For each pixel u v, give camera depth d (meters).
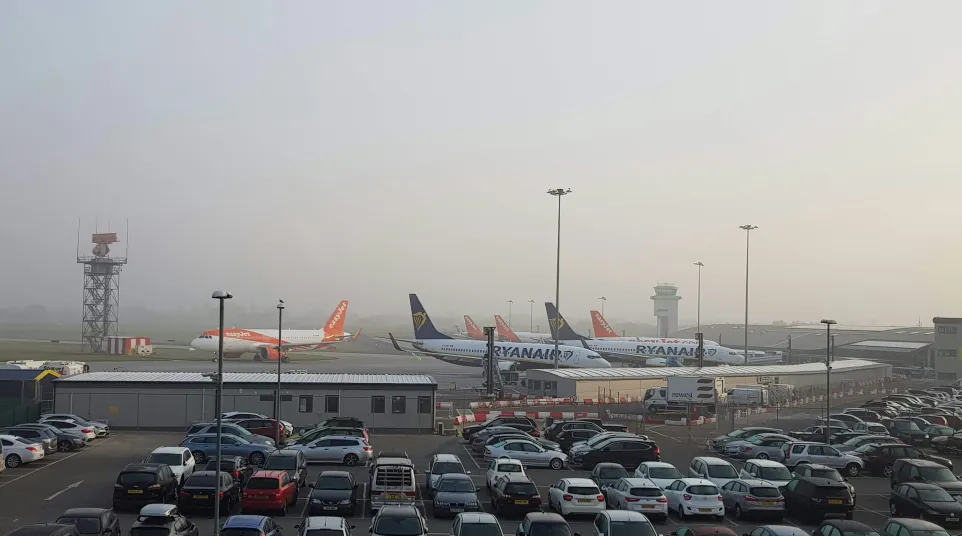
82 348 196.25
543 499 42.72
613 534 28.34
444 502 37.47
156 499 37.53
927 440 67.75
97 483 45.06
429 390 70.69
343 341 189.38
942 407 90.44
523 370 131.50
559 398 93.94
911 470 42.84
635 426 78.75
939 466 42.69
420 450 60.88
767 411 95.94
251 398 69.62
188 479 37.25
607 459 52.59
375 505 37.09
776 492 38.16
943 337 148.12
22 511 37.72
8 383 78.25
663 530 35.56
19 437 52.16
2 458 47.16
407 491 37.41
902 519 30.25
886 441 57.75
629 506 36.97
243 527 26.59
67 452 56.75
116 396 68.88
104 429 64.69
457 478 38.81
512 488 38.09
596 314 187.88
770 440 57.16
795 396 107.06
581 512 36.97
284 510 37.56
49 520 35.88
